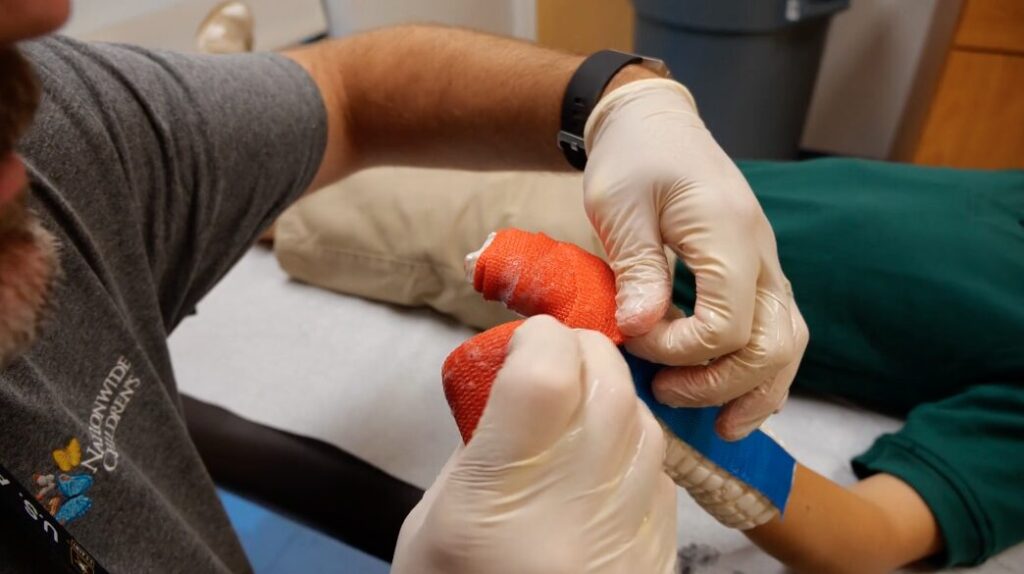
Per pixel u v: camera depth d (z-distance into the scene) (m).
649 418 0.40
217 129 0.53
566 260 0.44
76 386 0.45
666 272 0.45
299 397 0.80
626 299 0.44
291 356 0.85
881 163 0.76
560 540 0.38
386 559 0.71
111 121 0.48
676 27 1.33
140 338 0.51
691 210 0.46
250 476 0.77
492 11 1.71
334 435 0.76
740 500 0.49
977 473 0.60
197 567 0.50
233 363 0.85
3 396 0.41
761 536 0.58
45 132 0.45
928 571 0.63
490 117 0.59
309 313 0.91
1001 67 1.07
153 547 0.47
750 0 1.22
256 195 0.57
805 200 0.72
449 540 0.38
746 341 0.43
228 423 0.79
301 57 0.63
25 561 0.41
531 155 0.60
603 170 0.50
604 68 0.55
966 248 0.67
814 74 1.42
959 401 0.65
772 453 0.51
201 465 0.54
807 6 1.25
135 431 0.49
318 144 0.61
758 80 1.33
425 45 0.61
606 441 0.38
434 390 0.79
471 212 0.81
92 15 0.98
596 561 0.38
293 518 0.76
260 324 0.90
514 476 0.38
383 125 0.63
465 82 0.59
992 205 0.70
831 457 0.70
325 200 0.89
